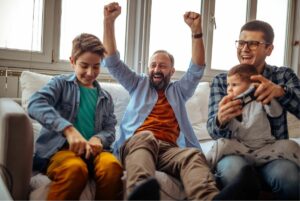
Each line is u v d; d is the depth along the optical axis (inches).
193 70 64.5
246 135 50.9
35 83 63.2
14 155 42.6
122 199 45.3
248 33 56.8
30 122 44.6
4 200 40.4
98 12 82.8
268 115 51.8
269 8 112.9
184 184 45.3
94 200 45.5
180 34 94.9
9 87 72.8
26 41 75.4
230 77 51.9
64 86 53.3
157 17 91.4
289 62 114.9
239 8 105.7
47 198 42.8
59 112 51.8
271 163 47.1
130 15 87.4
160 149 53.5
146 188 35.6
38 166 49.9
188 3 95.9
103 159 46.4
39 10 76.0
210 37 99.2
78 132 47.8
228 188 37.8
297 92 53.4
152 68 63.4
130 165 44.8
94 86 57.2
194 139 62.1
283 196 44.1
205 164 47.3
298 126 89.0
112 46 61.8
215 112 55.3
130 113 61.2
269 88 49.3
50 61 77.2
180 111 62.5
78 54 53.9
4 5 73.1
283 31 114.7
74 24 80.2
